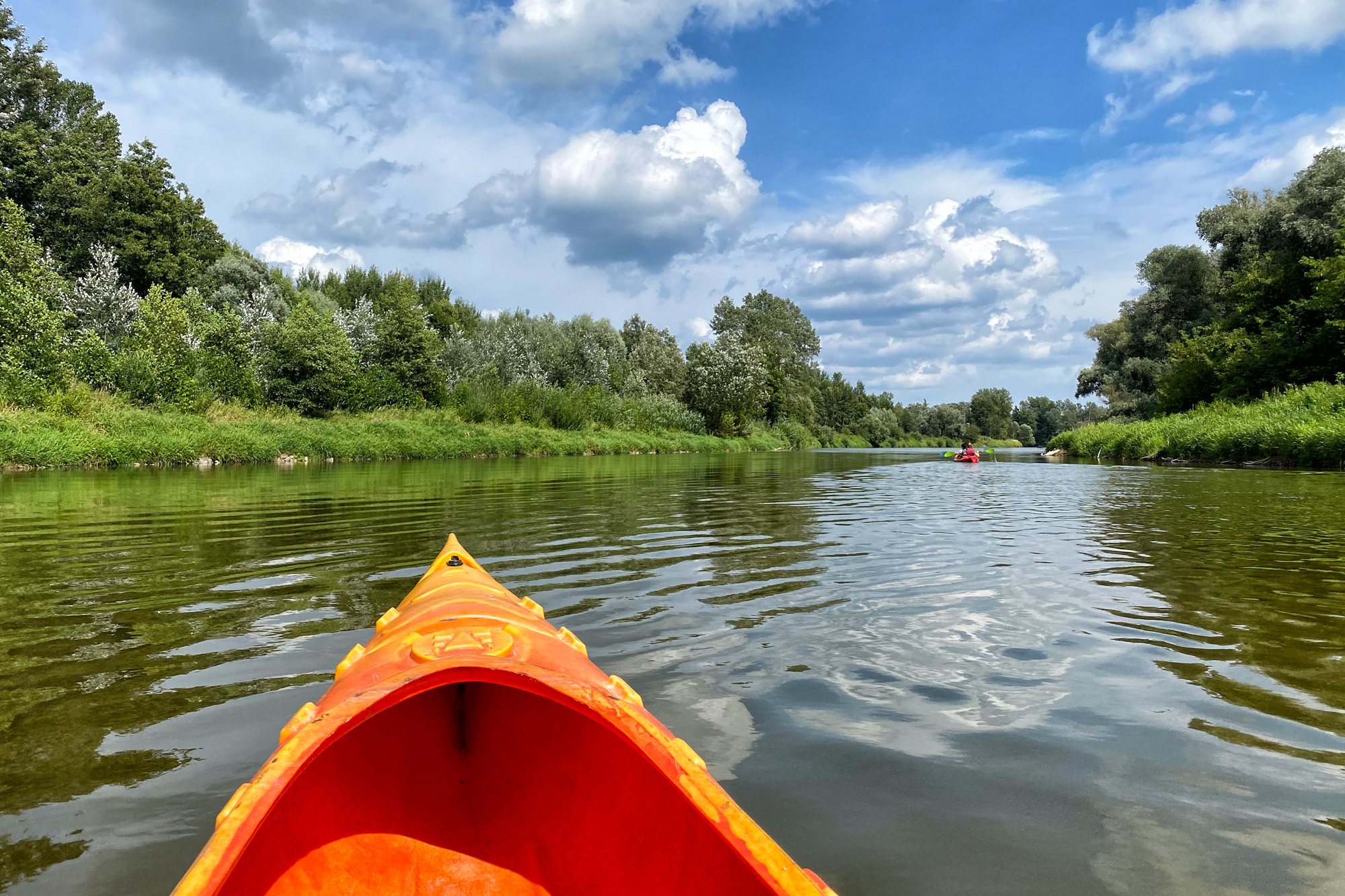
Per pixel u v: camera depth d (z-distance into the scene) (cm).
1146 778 243
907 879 191
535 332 5391
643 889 166
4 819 218
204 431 2195
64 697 310
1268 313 2919
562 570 561
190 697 310
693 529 780
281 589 494
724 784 240
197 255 4288
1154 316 3859
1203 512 920
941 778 244
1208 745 266
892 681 332
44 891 185
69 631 400
